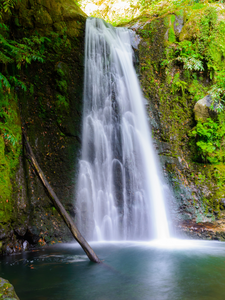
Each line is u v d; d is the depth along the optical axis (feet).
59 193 19.40
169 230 19.72
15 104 19.08
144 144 23.72
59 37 22.86
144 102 25.57
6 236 14.87
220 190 22.03
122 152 22.71
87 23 24.50
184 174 23.09
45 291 9.43
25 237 16.38
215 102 24.23
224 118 24.47
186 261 12.93
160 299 8.56
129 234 19.79
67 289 9.58
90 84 23.39
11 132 16.98
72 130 21.54
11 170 16.72
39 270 11.83
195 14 27.27
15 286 9.93
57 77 21.94
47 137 20.47
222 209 21.53
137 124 24.39
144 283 10.08
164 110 25.59
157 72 26.78
